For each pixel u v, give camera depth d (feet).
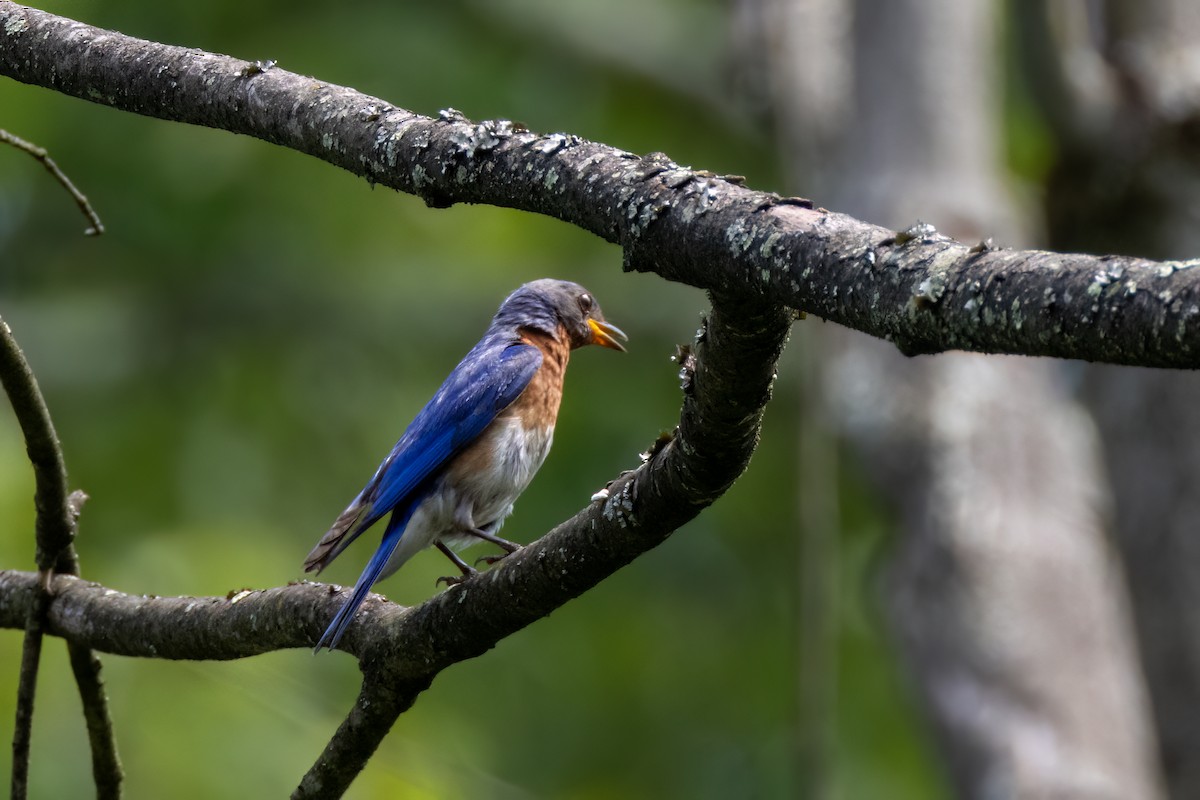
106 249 56.59
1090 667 39.04
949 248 12.23
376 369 56.90
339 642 20.20
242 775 34.17
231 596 20.93
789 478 57.00
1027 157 52.85
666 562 58.13
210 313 56.54
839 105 46.93
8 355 19.86
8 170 53.47
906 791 54.90
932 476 40.42
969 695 38.55
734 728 56.03
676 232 14.10
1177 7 38.99
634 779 54.34
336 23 59.06
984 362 41.75
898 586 40.88
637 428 56.75
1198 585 35.96
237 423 54.03
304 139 17.39
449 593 18.95
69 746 32.71
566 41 60.39
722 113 60.54
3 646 33.09
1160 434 36.35
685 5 62.44
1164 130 38.04
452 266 59.11
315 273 57.41
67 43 18.81
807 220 13.37
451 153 15.97
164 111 18.56
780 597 57.72
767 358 14.80
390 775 34.99
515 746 52.26
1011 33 52.75
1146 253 38.34
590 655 55.57
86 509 47.01
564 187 15.10
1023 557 39.32
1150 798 38.01
